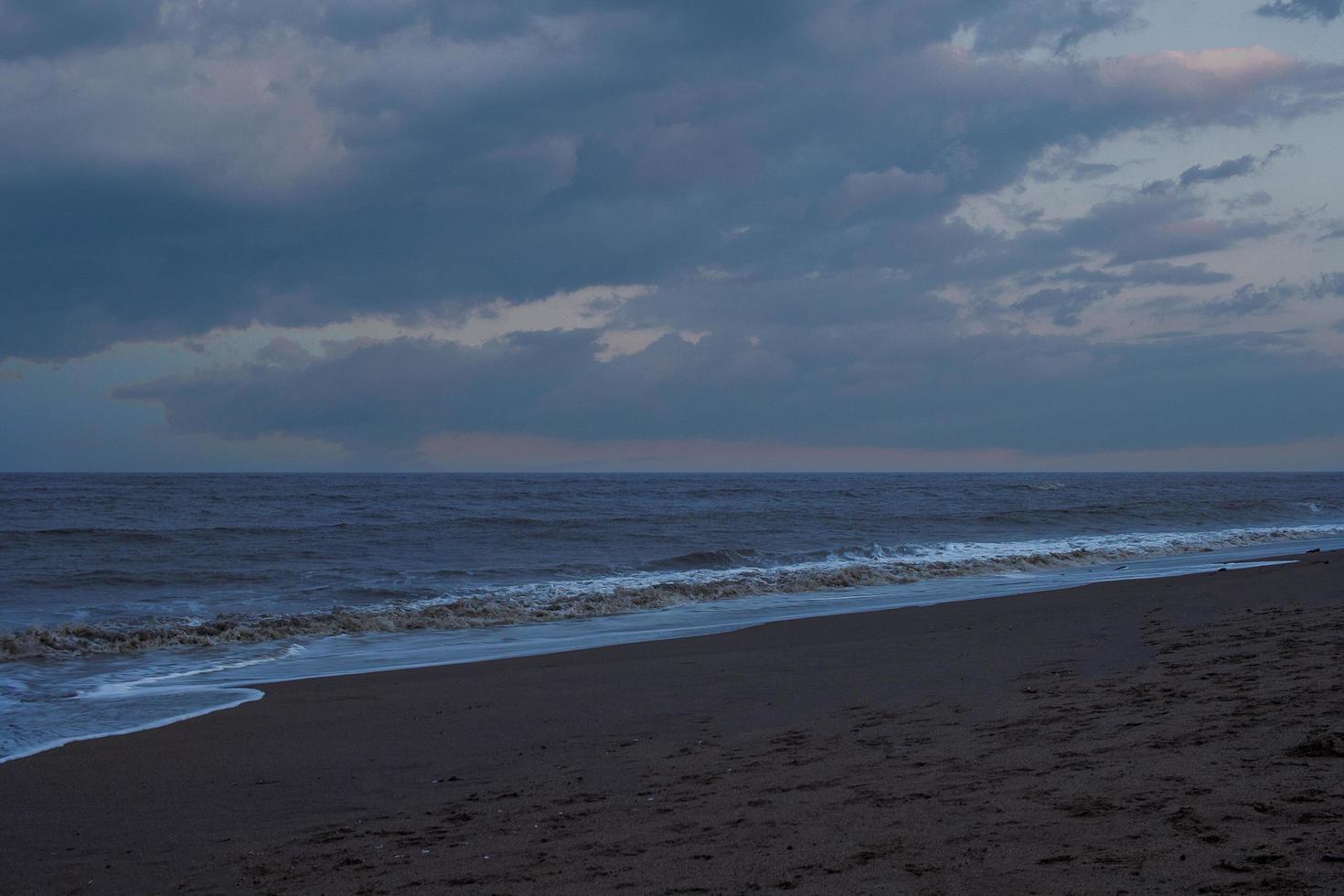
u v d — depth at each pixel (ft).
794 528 146.82
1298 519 161.68
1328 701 19.08
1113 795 14.47
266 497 233.35
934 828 14.01
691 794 18.57
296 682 39.63
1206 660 27.53
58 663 46.60
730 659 39.58
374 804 20.71
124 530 126.82
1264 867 10.71
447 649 49.37
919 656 36.73
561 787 20.47
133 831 19.63
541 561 99.96
